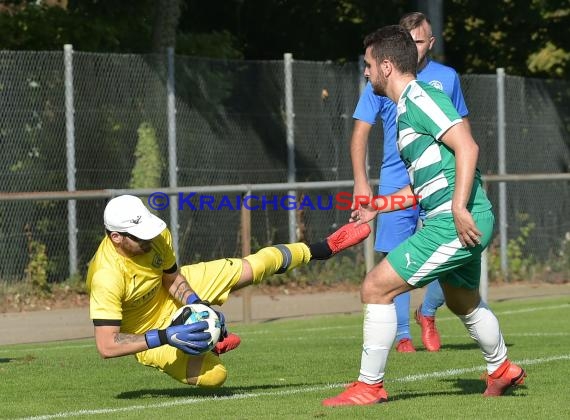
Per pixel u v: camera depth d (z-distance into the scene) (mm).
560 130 57594
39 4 54312
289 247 22969
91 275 20484
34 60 44844
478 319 20547
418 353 29219
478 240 19000
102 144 46000
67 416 19891
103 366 27656
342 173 51531
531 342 31531
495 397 20844
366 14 65875
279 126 50188
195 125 48062
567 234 56000
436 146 19094
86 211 45688
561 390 21797
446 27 69062
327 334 36031
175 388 23672
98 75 46031
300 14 67000
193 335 19594
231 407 20375
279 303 46438
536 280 54438
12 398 22484
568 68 67438
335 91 51500
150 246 20359
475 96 54469
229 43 60562
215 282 22312
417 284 19516
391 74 19641
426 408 19500
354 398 20016
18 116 44594
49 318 41906
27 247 44438
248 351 30594
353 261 51406
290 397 21625
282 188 41750
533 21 66500
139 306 21234
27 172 44688
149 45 57281
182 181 47625
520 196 54781
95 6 53906
